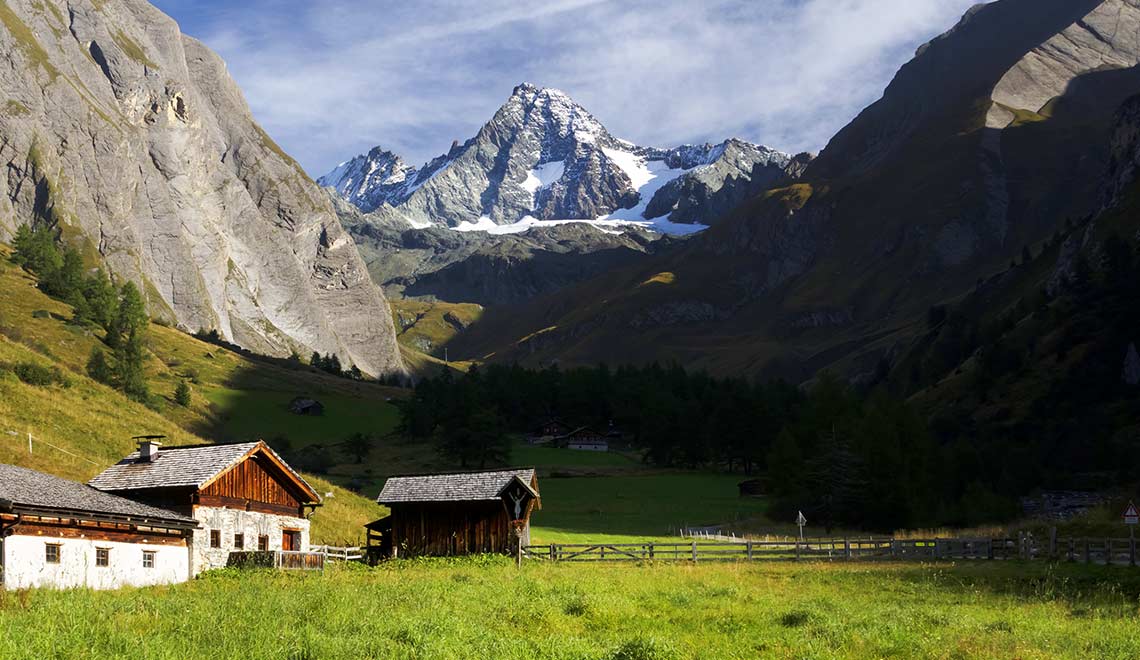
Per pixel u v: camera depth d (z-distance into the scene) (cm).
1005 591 3834
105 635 2067
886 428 10562
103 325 19912
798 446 11912
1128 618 2952
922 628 2644
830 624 2594
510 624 2586
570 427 19612
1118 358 18562
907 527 9788
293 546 5091
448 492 5919
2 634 1967
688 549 6019
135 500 4428
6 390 8138
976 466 12175
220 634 2122
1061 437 16550
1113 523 5688
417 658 2009
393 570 4806
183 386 17662
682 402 18288
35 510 3303
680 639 2416
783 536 8988
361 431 19275
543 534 8194
